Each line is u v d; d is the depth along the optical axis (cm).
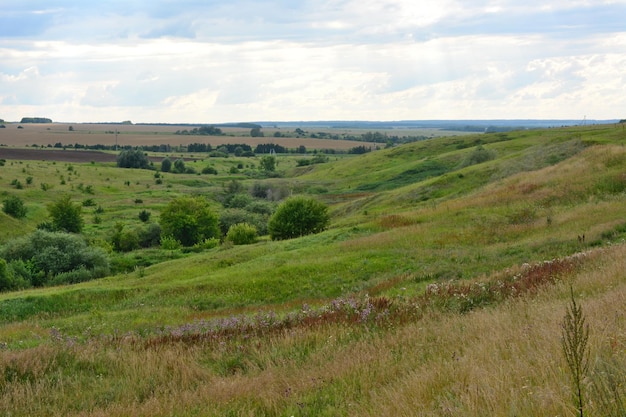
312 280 2533
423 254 2662
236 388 841
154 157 19312
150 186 13100
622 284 1115
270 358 1042
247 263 3123
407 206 5253
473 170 5925
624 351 608
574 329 490
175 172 15938
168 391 899
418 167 10119
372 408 634
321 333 1164
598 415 445
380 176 10344
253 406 755
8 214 8206
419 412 557
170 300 2483
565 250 2211
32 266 4412
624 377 487
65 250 4672
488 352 743
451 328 1020
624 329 701
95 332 1806
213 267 3325
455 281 1853
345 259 2752
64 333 1852
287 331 1229
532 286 1389
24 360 1052
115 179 13800
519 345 748
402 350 940
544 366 604
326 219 4588
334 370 854
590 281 1260
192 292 2562
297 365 964
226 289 2558
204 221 6912
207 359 1119
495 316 1001
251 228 5428
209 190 11825
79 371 1055
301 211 4516
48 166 14762
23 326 2069
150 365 1044
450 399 581
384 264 2588
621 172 3491
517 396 525
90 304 2558
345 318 1267
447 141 13212
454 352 810
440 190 5650
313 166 14588
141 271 3647
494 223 3141
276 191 10125
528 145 9881
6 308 2486
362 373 815
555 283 1371
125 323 2048
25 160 15925
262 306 2283
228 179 14650
